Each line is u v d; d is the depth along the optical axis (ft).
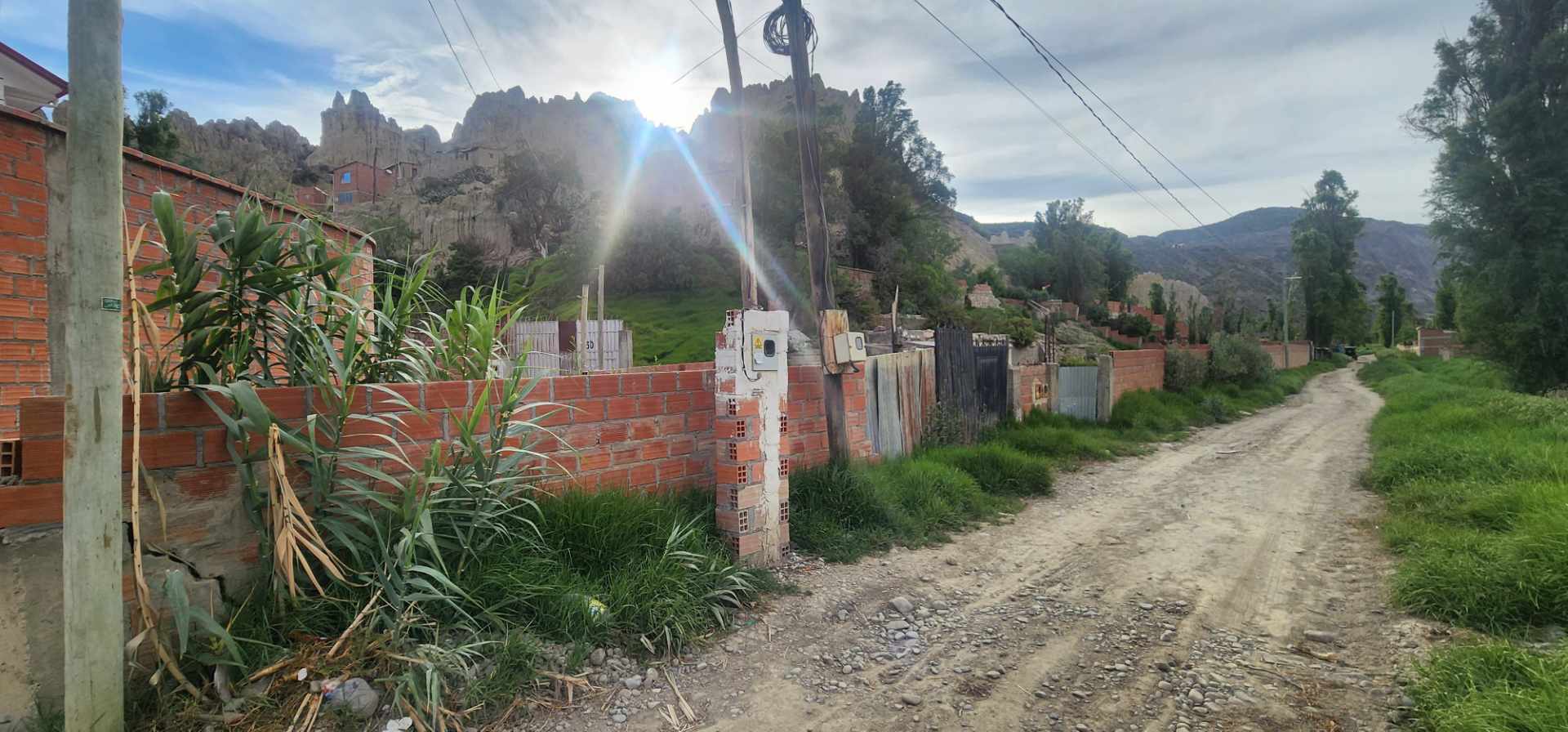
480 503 10.57
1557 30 57.36
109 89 6.66
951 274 160.35
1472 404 43.50
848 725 9.20
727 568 13.01
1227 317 168.25
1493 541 14.64
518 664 9.39
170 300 8.89
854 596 13.92
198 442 8.61
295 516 8.80
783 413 15.81
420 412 10.52
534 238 201.46
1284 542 18.53
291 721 7.77
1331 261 190.60
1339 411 61.31
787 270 100.01
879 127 131.85
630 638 10.70
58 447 7.59
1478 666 9.55
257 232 9.38
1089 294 209.36
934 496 20.52
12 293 13.38
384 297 12.00
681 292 117.39
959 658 11.38
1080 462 31.58
